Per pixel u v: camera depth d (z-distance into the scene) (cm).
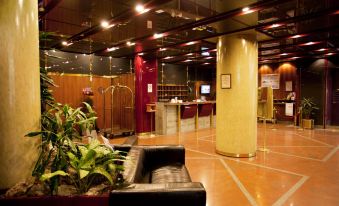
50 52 798
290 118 1155
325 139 774
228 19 469
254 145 578
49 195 196
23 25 224
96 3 486
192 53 867
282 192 362
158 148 385
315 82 1061
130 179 216
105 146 233
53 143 219
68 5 498
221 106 588
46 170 228
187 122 974
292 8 509
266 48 773
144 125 892
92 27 518
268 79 1244
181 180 312
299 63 1105
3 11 214
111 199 185
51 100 278
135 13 432
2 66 214
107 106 955
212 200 336
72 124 221
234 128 566
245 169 473
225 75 575
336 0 447
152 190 188
